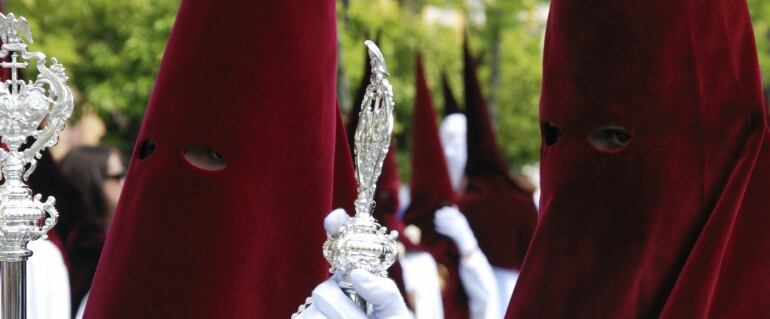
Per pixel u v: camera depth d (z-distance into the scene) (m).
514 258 7.89
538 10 17.14
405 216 7.69
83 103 12.90
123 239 3.31
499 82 16.88
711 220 3.33
